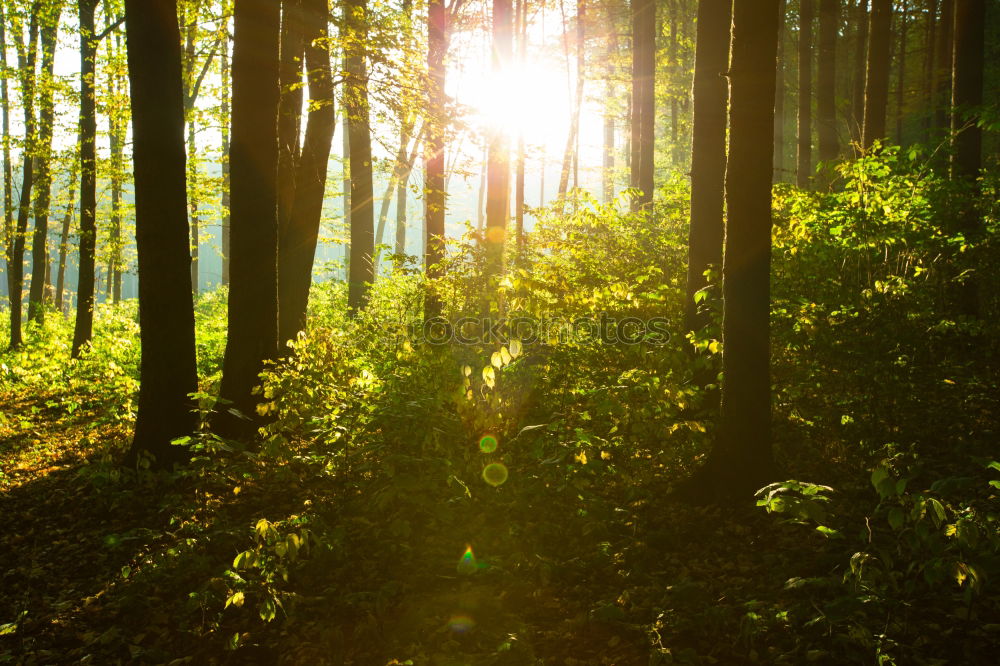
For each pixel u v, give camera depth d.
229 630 4.76
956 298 8.16
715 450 6.13
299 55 10.83
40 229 21.86
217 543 5.66
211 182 17.14
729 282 5.89
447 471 5.59
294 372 7.33
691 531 5.61
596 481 6.11
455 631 4.49
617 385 6.31
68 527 6.61
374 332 9.45
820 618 3.65
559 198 10.64
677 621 4.24
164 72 7.21
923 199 8.39
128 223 20.77
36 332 20.97
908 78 27.53
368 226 16.98
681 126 28.48
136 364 14.27
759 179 5.69
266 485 7.13
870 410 6.86
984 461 3.54
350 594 4.91
